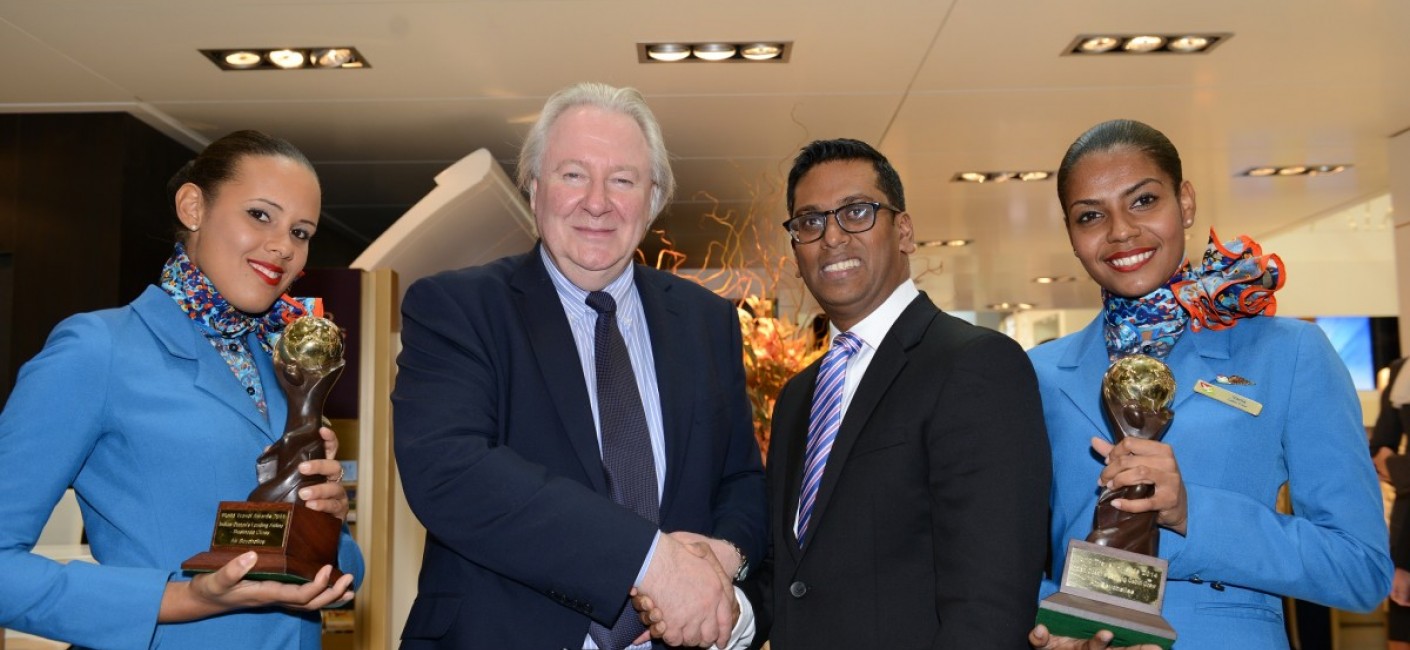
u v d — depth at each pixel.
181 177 1.74
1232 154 5.99
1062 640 1.65
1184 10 3.95
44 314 4.64
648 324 1.95
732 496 1.99
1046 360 2.00
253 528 1.50
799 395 2.13
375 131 5.18
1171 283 1.82
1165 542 1.66
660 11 3.85
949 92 4.82
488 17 3.86
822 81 4.64
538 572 1.59
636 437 1.80
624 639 1.76
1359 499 1.65
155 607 1.51
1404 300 5.63
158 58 4.17
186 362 1.68
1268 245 12.01
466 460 1.61
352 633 3.58
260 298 1.72
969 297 10.97
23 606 1.49
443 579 1.73
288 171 1.74
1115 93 4.89
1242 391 1.73
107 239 4.67
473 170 4.25
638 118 1.89
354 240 7.82
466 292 1.81
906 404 1.79
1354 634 6.79
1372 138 5.70
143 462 1.60
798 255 2.04
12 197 4.71
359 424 3.64
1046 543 1.68
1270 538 1.63
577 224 1.79
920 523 1.75
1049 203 7.08
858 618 1.73
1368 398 10.10
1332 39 4.26
